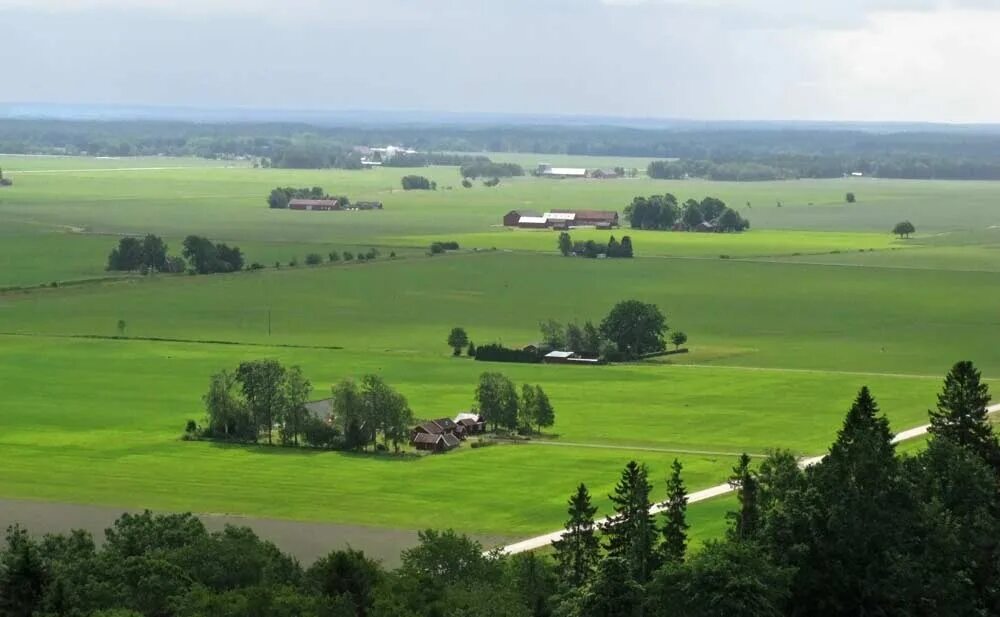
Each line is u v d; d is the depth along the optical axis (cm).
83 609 16262
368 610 16275
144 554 17750
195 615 15512
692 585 16525
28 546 17288
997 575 18850
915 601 17712
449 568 18025
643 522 18362
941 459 19788
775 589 16762
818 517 18250
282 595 16125
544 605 17188
